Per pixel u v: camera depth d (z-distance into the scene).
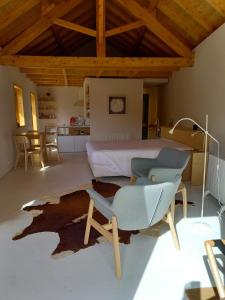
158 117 8.80
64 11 4.60
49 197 3.64
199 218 2.94
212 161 3.54
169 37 5.00
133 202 1.85
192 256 2.21
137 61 5.11
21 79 6.71
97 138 7.73
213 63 4.35
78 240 2.44
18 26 4.58
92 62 5.02
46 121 10.05
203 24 4.27
